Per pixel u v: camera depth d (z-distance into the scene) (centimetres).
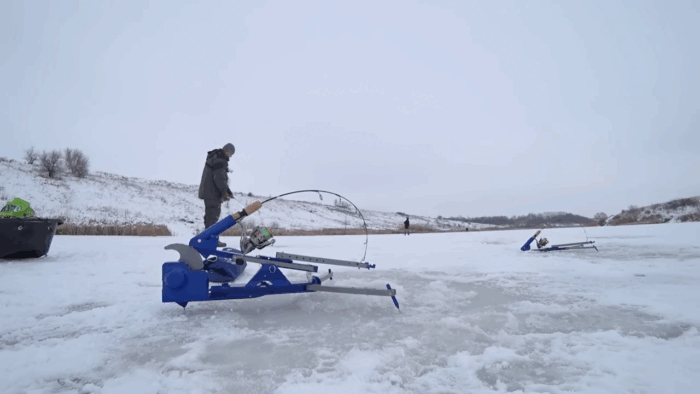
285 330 241
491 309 294
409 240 1346
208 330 241
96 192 4791
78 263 535
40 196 4166
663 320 257
